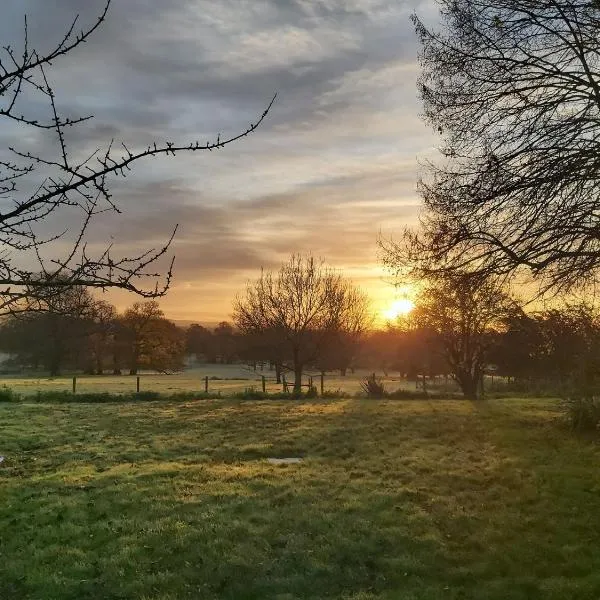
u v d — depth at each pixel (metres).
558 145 10.45
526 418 20.62
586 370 17.22
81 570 7.56
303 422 20.56
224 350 93.75
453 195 11.11
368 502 10.14
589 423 17.27
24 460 14.28
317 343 44.31
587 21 10.31
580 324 16.52
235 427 19.62
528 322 18.73
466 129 11.33
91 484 11.62
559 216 10.27
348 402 27.88
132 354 62.59
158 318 64.31
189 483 11.59
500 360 35.28
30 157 3.47
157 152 3.49
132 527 9.02
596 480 11.46
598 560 7.63
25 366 61.19
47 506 10.16
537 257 10.38
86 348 52.56
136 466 13.41
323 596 6.86
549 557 7.80
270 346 46.53
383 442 16.34
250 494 10.75
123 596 6.89
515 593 6.81
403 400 28.97
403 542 8.34
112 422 20.84
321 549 8.08
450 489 11.05
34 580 7.29
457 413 22.59
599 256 10.21
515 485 11.22
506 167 10.50
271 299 43.47
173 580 7.25
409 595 6.78
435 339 31.67
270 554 7.98
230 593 6.94
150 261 3.47
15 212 3.17
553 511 9.60
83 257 3.40
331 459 14.12
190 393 30.97
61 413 23.31
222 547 8.19
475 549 8.12
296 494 10.69
